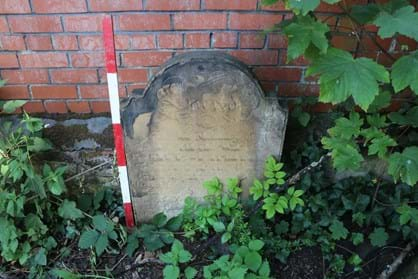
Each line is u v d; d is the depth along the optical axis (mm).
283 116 2283
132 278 2361
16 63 2508
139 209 2600
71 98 2674
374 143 2127
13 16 2342
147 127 2268
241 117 2273
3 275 2354
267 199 2377
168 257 2234
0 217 2271
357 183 2652
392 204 2553
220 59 2086
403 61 1795
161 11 2359
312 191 2604
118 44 2463
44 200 2438
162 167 2441
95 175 2646
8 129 2471
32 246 2424
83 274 2367
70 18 2365
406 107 2656
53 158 2611
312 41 1820
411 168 2068
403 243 2512
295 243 2455
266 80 2648
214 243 2445
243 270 2076
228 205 2463
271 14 2393
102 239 2342
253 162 2471
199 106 2217
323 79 1776
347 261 2422
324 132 2709
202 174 2500
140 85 2650
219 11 2375
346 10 2150
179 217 2559
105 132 2660
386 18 1765
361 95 1735
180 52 2527
